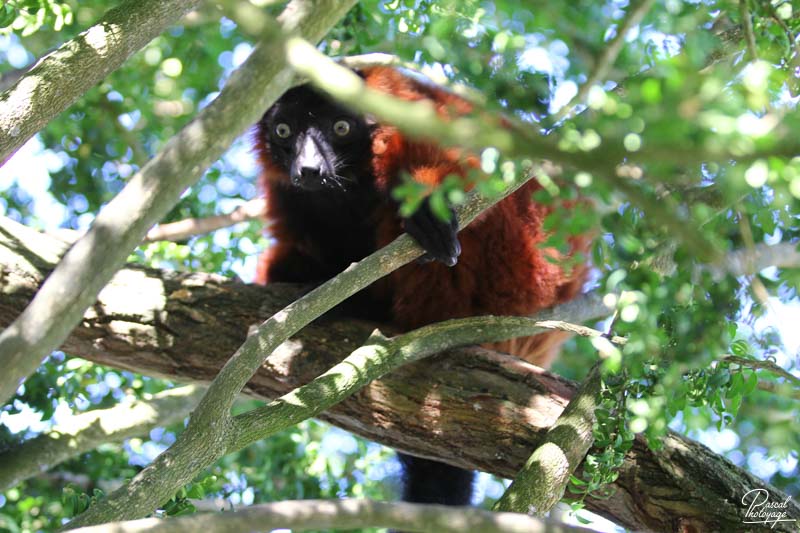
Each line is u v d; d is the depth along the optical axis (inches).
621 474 179.6
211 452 161.0
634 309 148.7
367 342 189.6
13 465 218.7
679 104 103.2
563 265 149.4
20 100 171.8
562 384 197.9
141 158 318.7
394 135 234.4
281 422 173.0
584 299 252.7
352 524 123.0
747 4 141.4
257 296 217.8
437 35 175.8
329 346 213.0
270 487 267.0
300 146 248.4
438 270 231.8
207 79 337.4
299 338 213.8
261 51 123.7
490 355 202.4
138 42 178.7
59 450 225.0
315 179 242.7
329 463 275.4
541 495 165.2
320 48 251.9
